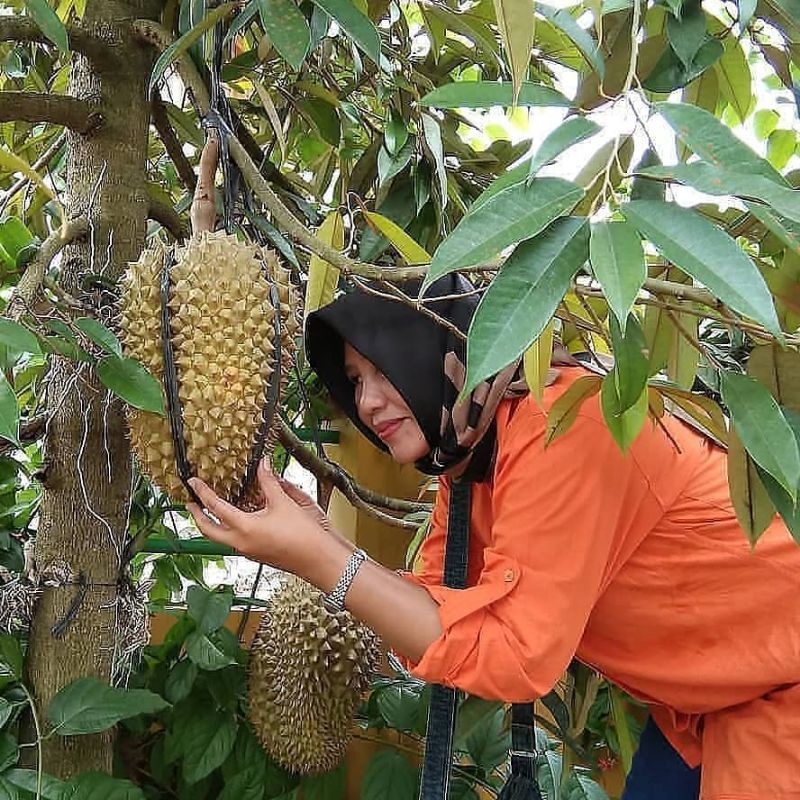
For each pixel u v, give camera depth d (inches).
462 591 30.6
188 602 43.0
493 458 36.0
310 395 54.1
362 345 35.0
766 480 24.1
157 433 29.2
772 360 26.3
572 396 26.4
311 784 45.6
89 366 34.7
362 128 51.8
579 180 27.7
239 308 28.1
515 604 29.7
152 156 54.8
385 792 43.3
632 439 25.7
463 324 34.8
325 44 42.2
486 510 38.4
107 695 33.8
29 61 47.1
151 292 28.8
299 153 55.5
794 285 26.7
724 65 35.4
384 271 26.8
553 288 18.7
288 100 43.9
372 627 30.7
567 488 29.8
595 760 52.1
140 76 36.8
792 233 20.1
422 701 44.7
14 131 48.8
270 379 28.7
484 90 24.0
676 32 29.0
